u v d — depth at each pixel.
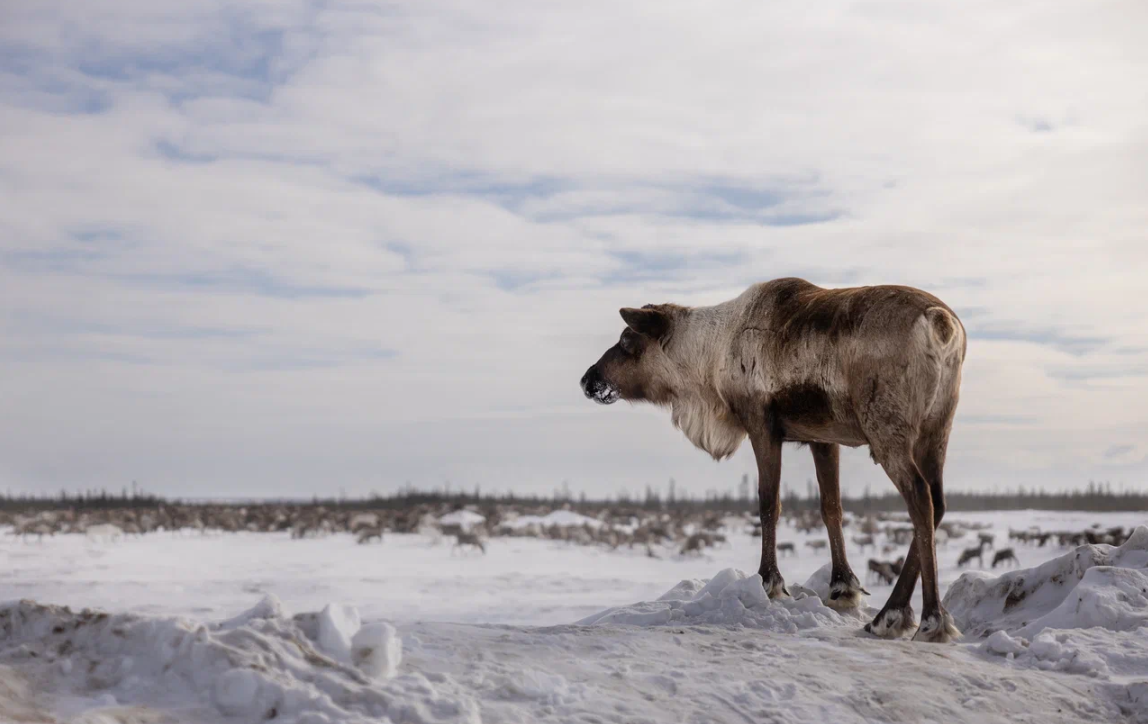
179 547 47.47
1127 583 8.22
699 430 9.85
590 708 5.16
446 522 71.12
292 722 4.40
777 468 8.74
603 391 10.20
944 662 6.71
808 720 5.44
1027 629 8.25
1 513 71.88
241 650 4.79
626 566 39.16
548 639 6.48
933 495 7.79
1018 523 81.56
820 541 52.34
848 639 7.45
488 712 4.89
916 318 7.57
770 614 8.25
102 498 130.50
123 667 4.77
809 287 8.84
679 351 9.70
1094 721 6.04
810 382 8.30
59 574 31.70
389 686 4.85
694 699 5.51
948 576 32.66
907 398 7.58
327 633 5.15
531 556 44.06
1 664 4.73
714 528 68.25
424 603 24.94
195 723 4.33
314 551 45.50
